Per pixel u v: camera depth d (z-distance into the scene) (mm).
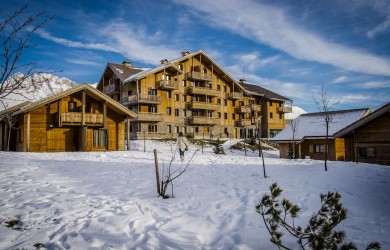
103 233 4035
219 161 14398
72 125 22625
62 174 9023
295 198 6223
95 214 4855
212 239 4000
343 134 19781
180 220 4637
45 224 4422
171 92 40562
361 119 18500
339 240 3104
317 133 25281
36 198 5816
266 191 6781
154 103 37562
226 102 47438
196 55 43688
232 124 47812
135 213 4906
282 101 52438
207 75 43344
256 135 48781
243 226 4457
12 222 4488
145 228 4262
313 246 3072
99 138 24344
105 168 10859
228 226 4422
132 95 37875
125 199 5875
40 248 3607
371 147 18672
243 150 33594
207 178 8680
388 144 17891
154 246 3650
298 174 9227
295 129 27328
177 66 41156
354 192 6973
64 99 22672
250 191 6789
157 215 4887
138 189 6949
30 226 4344
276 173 9641
